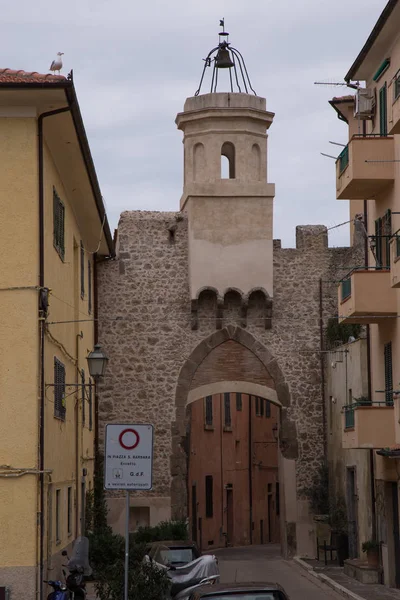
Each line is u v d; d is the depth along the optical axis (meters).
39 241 22.36
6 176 22.22
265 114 40.59
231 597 15.83
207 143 40.22
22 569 21.14
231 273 39.88
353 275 28.88
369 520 32.50
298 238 41.22
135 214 40.75
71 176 27.62
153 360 40.00
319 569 35.38
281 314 40.66
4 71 22.84
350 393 35.09
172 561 25.94
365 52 30.22
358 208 41.69
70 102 22.11
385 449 27.84
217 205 40.09
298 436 40.28
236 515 61.16
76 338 31.38
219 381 40.19
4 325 21.89
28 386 21.77
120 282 40.31
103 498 38.38
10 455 21.53
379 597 27.19
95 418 38.78
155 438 39.56
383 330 30.25
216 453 58.72
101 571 22.78
